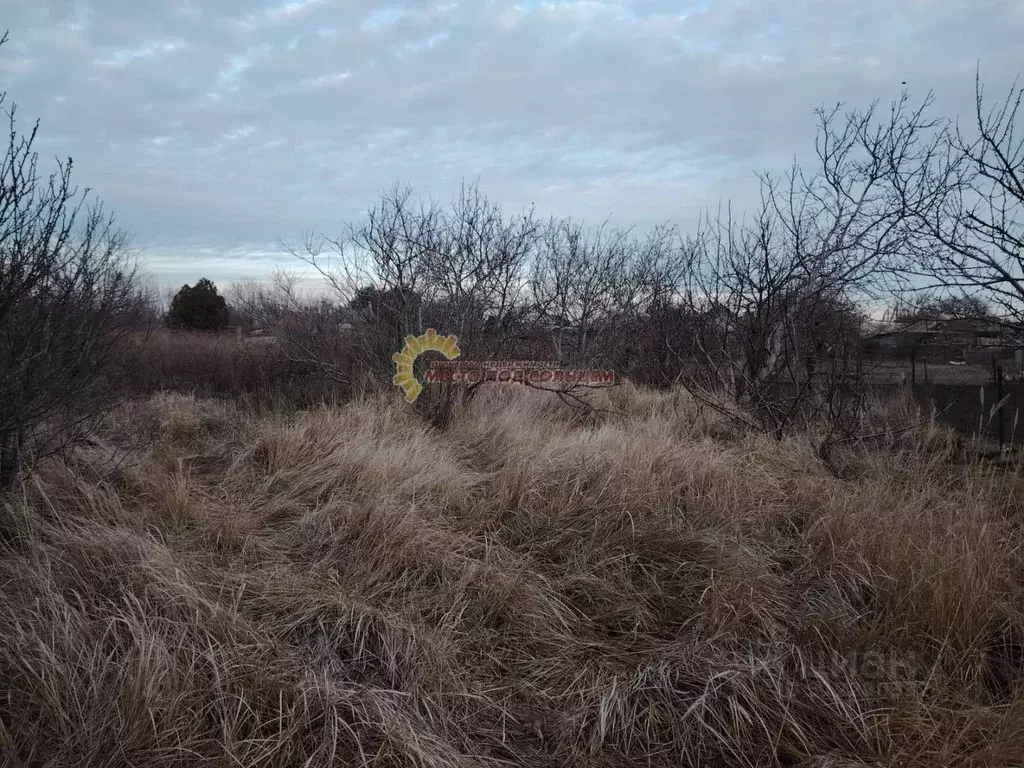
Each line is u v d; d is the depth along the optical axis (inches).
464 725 97.5
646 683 105.4
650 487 164.6
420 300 265.1
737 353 264.8
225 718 88.6
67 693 87.8
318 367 309.3
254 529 150.7
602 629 122.7
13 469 144.8
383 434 218.8
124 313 188.2
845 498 156.9
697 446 202.2
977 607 112.8
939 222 172.9
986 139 162.9
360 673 104.7
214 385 362.0
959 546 129.7
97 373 164.6
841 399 213.0
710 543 141.5
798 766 91.0
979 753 87.8
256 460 199.8
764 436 217.8
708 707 98.0
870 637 112.5
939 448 212.5
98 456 178.4
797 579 134.6
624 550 142.8
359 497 167.0
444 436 231.5
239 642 104.1
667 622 124.7
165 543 135.3
